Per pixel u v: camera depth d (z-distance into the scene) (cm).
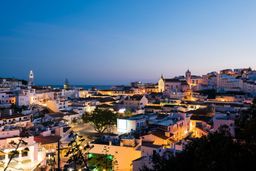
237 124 5012
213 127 7800
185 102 16550
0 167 6569
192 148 2933
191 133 9800
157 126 8750
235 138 3206
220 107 12581
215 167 2530
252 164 2472
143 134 7781
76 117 14000
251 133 3225
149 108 14725
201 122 9862
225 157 2564
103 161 6272
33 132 8719
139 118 10644
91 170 5762
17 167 6931
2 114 11175
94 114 11094
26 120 10675
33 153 7219
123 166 6594
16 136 7144
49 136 8519
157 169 3256
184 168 2856
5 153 6775
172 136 7912
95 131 11631
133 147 6681
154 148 6256
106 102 18175
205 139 2888
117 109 14488
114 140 7419
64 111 14450
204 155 2667
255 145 2734
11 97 15362
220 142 2723
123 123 10419
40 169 6888
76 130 11812
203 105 15038
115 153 6712
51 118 12338
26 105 15475
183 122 9762
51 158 7062
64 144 7588
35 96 17050
